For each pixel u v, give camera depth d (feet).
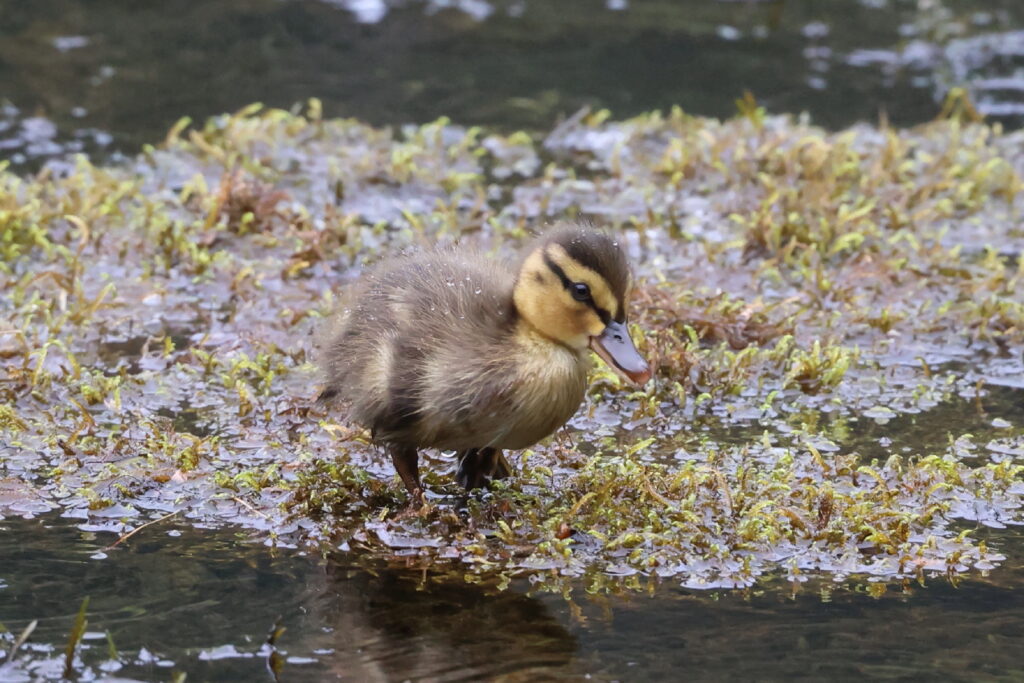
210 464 32.91
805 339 42.06
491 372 29.01
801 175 55.93
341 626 25.80
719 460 33.78
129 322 42.47
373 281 32.78
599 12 81.82
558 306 28.94
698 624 26.13
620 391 37.99
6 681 23.57
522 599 27.02
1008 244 51.47
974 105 67.82
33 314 41.29
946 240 51.60
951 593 27.53
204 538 29.43
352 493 31.76
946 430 36.35
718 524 29.91
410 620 26.08
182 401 36.96
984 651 25.21
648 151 60.90
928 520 30.68
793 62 73.77
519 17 80.53
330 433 34.45
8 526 29.66
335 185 54.90
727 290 45.78
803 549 29.22
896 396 38.68
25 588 26.99
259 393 37.50
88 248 47.57
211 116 63.16
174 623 25.73
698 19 80.94
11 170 55.31
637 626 25.99
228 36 75.36
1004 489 32.45
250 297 44.57
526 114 65.57
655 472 31.83
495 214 53.11
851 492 31.89
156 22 77.15
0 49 71.20
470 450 31.60
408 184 56.24
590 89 69.21
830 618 26.43
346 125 61.67
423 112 65.36
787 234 49.42
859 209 51.60
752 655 24.97
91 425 34.35
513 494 31.45
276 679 23.84
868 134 62.54
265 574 27.89
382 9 80.74
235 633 25.43
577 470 33.06
